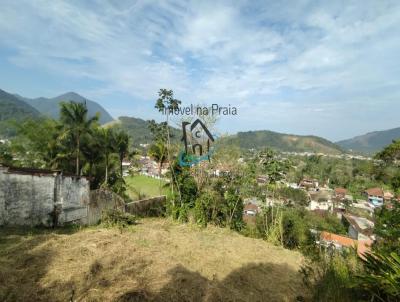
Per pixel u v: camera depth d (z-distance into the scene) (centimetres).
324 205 5112
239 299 543
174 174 1484
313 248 1030
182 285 538
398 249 458
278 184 1342
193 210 1334
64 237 753
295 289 649
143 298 465
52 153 2480
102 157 2717
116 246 705
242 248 976
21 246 648
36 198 969
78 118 2434
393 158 731
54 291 465
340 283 412
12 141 2497
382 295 358
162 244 847
